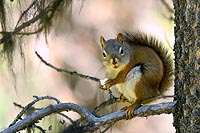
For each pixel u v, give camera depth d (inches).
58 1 449.7
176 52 311.0
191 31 301.1
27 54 525.3
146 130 716.0
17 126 331.9
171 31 669.9
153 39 391.5
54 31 518.0
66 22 507.5
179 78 308.3
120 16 748.0
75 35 729.0
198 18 299.0
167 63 381.7
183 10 305.4
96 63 730.2
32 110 385.1
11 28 463.8
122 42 391.2
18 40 450.9
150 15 737.0
